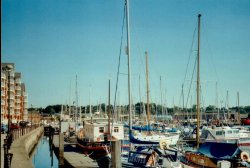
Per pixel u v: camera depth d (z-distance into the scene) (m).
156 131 42.59
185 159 22.56
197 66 33.16
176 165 20.92
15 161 22.61
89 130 38.19
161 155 21.67
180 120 69.38
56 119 146.00
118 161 11.71
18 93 131.38
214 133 40.44
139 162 22.11
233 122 73.69
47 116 167.12
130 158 23.03
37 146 62.00
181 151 23.38
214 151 21.19
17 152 28.02
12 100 118.00
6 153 18.23
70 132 59.19
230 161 19.88
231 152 20.28
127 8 26.66
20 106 136.62
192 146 38.69
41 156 46.78
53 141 52.88
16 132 43.31
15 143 36.56
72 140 52.56
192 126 63.31
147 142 29.42
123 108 64.06
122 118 62.47
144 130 41.56
